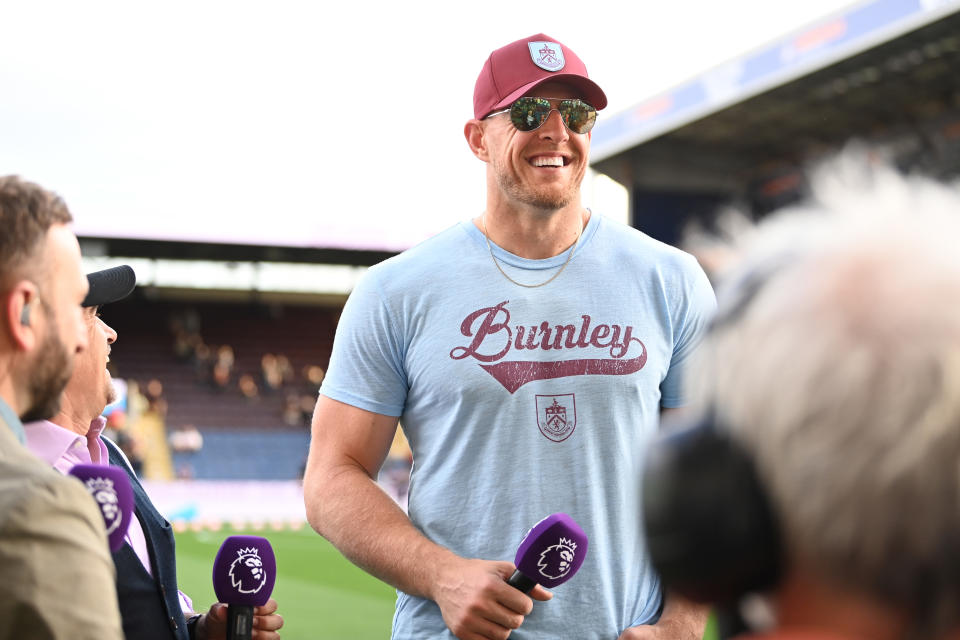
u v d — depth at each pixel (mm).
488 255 2596
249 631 2342
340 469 2572
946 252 545
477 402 2473
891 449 526
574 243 2625
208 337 34156
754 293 583
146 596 2215
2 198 1499
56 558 1290
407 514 2604
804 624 582
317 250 33344
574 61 2594
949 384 521
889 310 537
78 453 2260
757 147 28500
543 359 2490
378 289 2613
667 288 2609
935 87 24188
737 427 577
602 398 2482
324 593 11336
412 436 2609
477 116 2619
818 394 542
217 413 31156
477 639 2227
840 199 589
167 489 25516
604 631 2408
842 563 550
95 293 2373
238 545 2316
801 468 548
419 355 2545
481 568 2260
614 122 27984
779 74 22688
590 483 2447
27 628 1252
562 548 2115
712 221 627
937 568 532
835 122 26500
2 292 1469
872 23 20562
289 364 33750
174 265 33438
